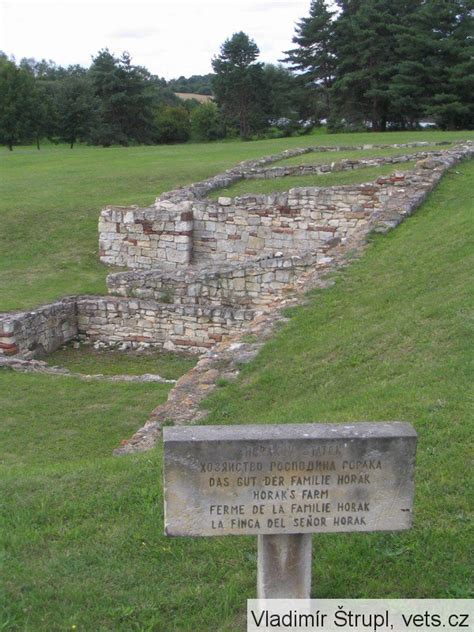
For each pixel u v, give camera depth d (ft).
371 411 23.35
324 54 175.42
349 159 71.67
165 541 17.38
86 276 57.41
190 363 45.47
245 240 59.26
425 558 16.14
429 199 52.60
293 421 24.27
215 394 29.40
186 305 48.78
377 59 156.35
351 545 16.71
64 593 15.49
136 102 199.93
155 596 15.44
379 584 15.46
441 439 20.51
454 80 140.67
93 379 38.68
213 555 16.88
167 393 36.65
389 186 55.31
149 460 22.09
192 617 14.82
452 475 18.84
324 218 56.95
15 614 14.84
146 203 69.21
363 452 13.07
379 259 41.86
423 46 143.54
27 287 53.72
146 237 59.77
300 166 71.56
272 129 207.00
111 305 49.49
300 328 34.60
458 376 24.94
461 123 146.61
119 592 15.56
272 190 67.56
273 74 204.13
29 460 28.84
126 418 33.45
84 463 24.23
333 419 23.20
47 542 17.54
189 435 13.08
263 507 13.12
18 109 181.57
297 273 48.01
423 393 24.02
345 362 29.63
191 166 85.66
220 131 216.33
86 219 66.85
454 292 33.58
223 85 205.77
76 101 196.34
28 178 87.97
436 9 142.51
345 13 171.94
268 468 12.99
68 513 18.97
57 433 31.81
